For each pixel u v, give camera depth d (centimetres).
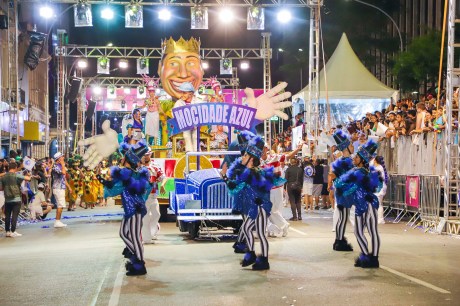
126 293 820
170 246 1288
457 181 1477
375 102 2773
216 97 2064
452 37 1473
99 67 3769
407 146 1823
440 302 738
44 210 2270
